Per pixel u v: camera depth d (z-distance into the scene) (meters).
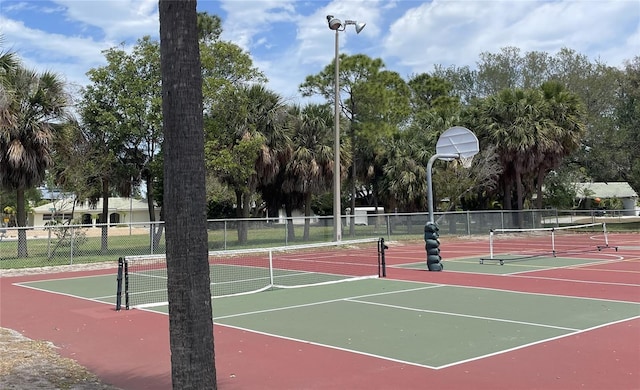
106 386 6.64
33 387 6.48
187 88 4.43
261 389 6.42
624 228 43.75
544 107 37.47
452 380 6.54
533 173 40.28
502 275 17.23
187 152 4.41
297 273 19.30
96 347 8.84
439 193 38.16
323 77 37.16
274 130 31.14
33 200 74.56
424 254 25.81
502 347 8.09
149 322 10.86
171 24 4.44
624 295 12.91
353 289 14.83
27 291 16.00
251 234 27.84
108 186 29.38
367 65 36.47
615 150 47.28
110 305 13.13
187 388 4.33
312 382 6.63
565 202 53.03
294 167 32.88
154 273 20.39
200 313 4.40
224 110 28.72
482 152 36.44
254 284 16.45
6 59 23.25
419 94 57.81
